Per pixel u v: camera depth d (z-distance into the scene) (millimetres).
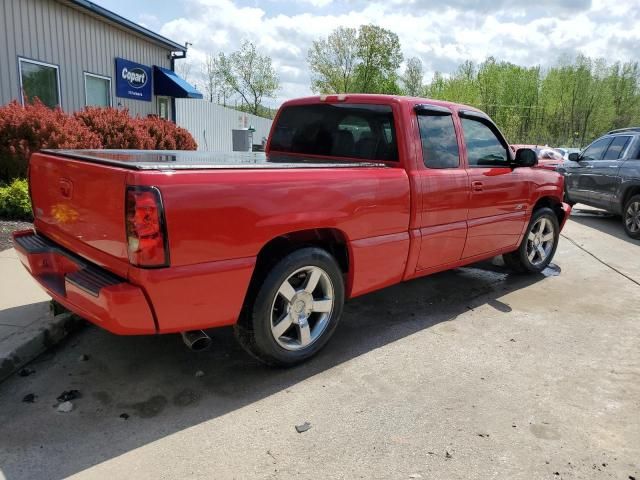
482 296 5680
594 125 66562
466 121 5121
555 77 67375
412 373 3814
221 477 2625
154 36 14531
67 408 3162
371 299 5445
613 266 7270
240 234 3145
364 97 4648
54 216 3621
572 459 2871
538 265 6438
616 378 3842
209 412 3209
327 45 54219
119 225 2877
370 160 4578
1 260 5645
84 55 12516
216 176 3033
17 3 10555
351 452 2865
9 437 2879
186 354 3959
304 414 3225
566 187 12211
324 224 3631
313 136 5105
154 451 2811
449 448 2930
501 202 5438
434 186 4504
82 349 3973
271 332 3547
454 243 4879
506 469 2766
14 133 8078
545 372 3906
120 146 9891
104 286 2883
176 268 2916
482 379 3760
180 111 23328
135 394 3381
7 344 3650
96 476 2596
